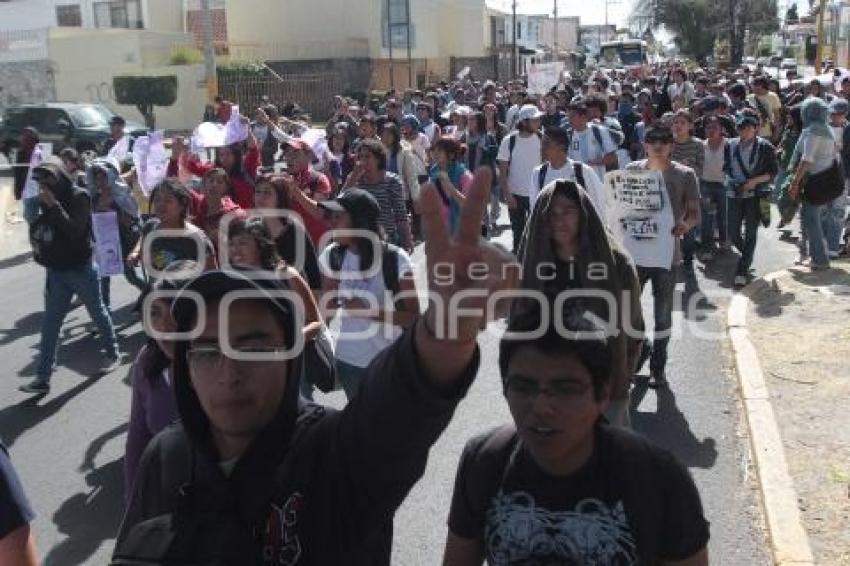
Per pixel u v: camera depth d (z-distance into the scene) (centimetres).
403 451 168
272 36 4250
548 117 1647
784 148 1197
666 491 210
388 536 192
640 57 5241
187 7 4422
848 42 3591
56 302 707
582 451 212
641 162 607
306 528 179
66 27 4138
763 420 547
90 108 2462
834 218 1009
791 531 420
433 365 158
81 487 525
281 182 611
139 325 891
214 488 182
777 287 878
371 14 4234
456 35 5178
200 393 183
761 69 3073
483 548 228
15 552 206
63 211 691
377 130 1252
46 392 699
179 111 3619
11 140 2452
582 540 207
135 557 170
